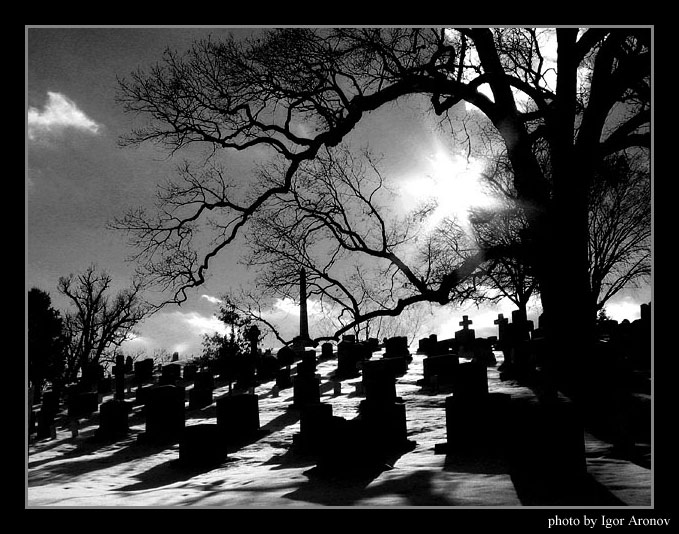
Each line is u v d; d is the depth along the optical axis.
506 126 18.33
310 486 11.05
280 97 18.91
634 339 23.02
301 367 28.61
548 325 17.45
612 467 10.36
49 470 17.20
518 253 18.53
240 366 30.17
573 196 17.59
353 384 27.48
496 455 12.49
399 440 14.53
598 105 17.09
